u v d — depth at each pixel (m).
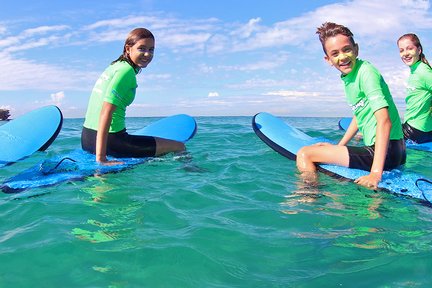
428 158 4.61
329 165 3.71
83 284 1.71
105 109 4.00
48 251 2.01
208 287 1.69
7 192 3.09
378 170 3.29
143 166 4.01
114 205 2.75
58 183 3.32
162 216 2.54
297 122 12.50
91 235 2.21
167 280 1.75
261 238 2.20
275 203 2.85
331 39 3.61
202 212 2.65
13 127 5.05
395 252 2.02
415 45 5.42
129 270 1.83
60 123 5.10
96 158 4.04
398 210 2.69
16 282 1.73
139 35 4.21
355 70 3.64
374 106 3.40
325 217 2.55
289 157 4.45
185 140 5.73
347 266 1.88
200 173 3.75
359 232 2.29
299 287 1.70
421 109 5.50
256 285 1.71
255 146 5.50
